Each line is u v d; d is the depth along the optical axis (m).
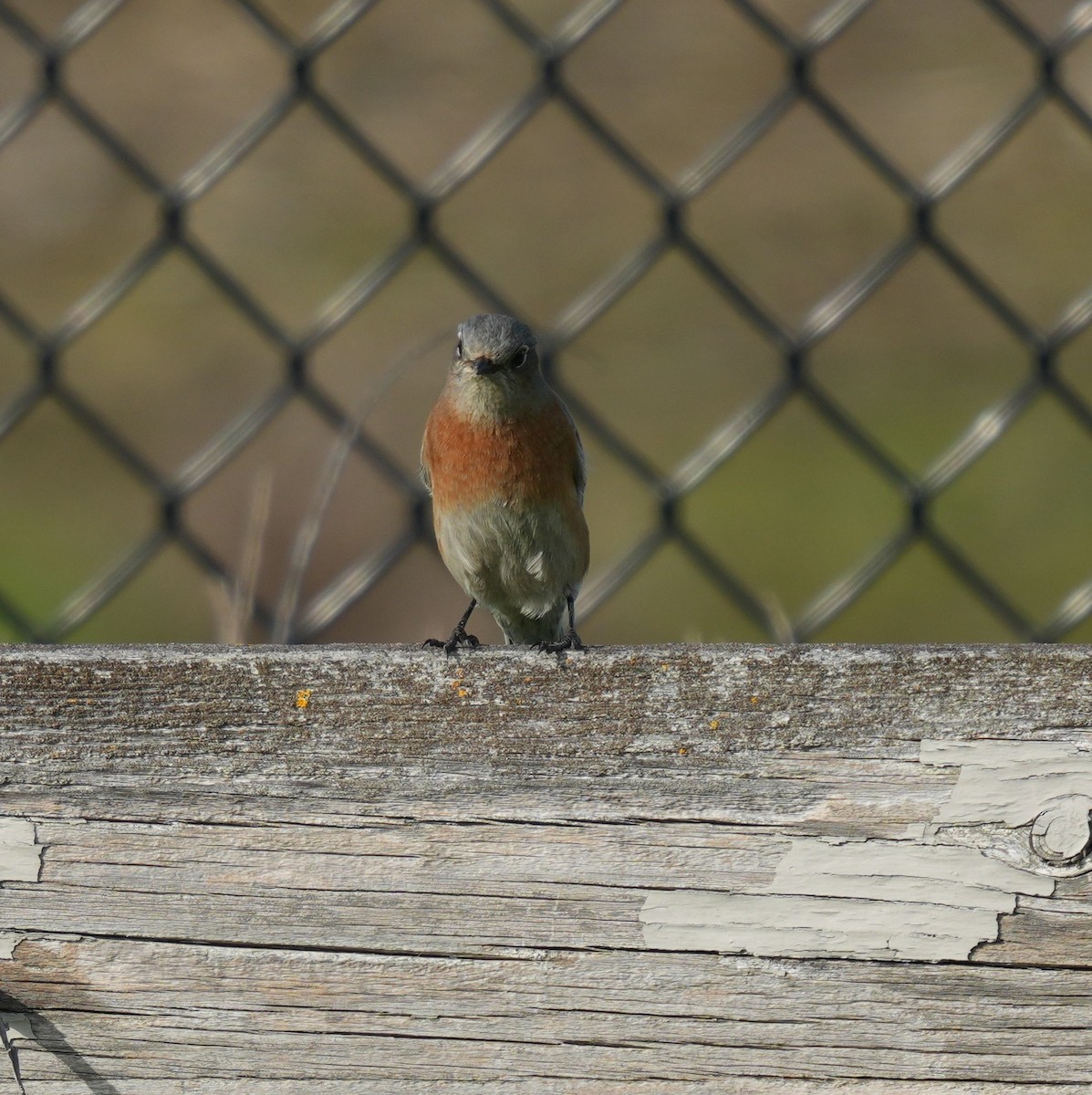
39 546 13.19
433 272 16.34
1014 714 4.74
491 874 4.83
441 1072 4.82
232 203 17.28
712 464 9.52
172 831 4.87
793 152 18.33
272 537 12.48
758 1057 4.77
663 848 4.80
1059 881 4.69
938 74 19.23
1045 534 13.98
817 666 4.79
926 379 15.86
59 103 9.30
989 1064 4.71
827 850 4.77
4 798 4.87
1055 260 17.20
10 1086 4.86
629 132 18.39
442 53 19.19
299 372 9.30
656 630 12.76
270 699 4.88
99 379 14.95
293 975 4.85
